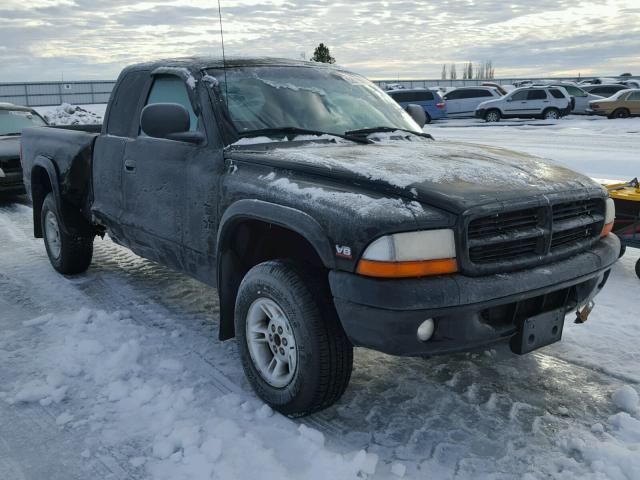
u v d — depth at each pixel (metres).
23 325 4.31
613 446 2.80
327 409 3.19
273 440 2.87
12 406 3.22
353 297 2.60
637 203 5.18
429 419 3.10
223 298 3.45
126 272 5.63
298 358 2.89
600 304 4.72
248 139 3.51
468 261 2.61
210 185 3.46
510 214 2.76
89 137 4.84
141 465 2.71
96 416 3.11
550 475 2.64
